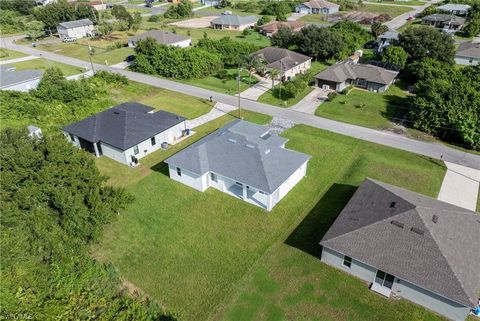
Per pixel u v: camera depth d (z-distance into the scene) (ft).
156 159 143.95
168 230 105.19
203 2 554.87
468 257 79.92
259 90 216.13
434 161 139.95
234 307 81.15
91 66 261.44
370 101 198.80
